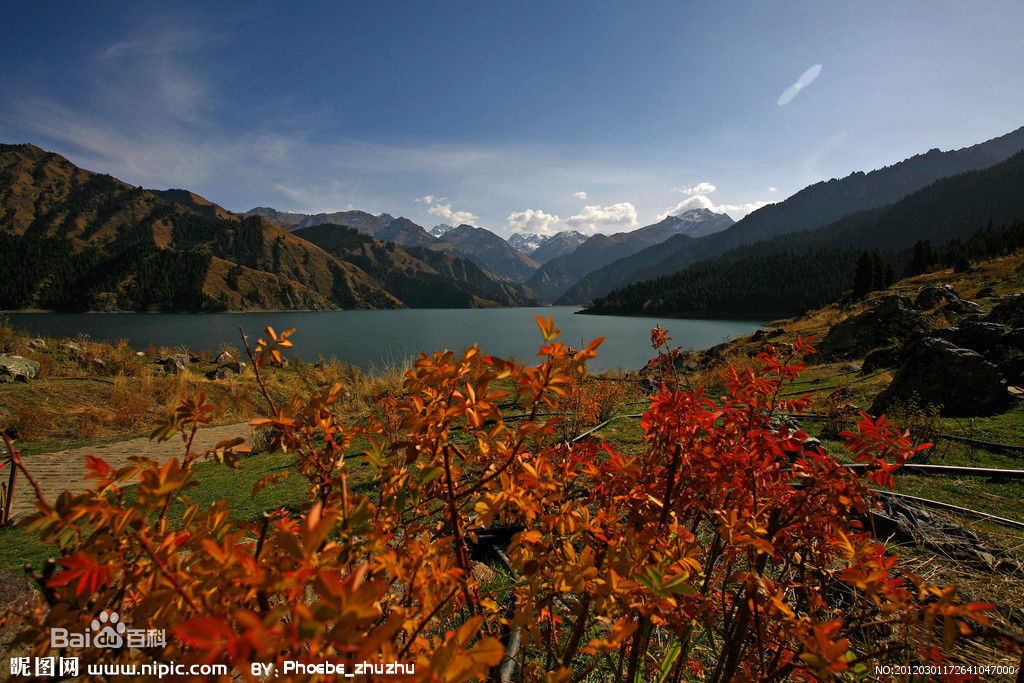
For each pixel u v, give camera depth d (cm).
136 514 65
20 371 887
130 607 78
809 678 111
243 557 57
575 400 501
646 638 116
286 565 75
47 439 730
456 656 53
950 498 340
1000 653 167
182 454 648
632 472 113
